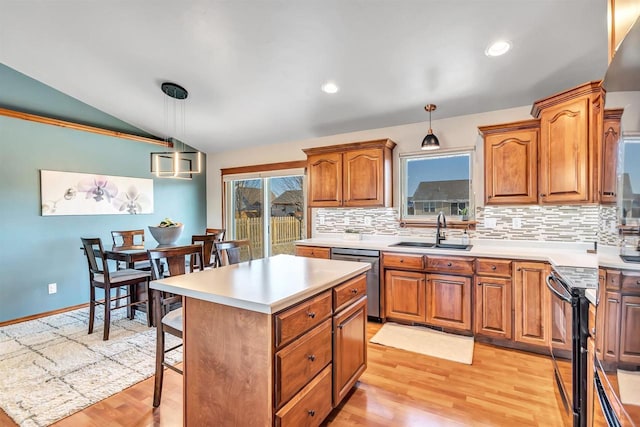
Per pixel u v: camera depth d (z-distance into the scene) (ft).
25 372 8.04
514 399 6.91
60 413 6.47
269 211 16.92
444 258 10.17
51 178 12.73
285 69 10.21
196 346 5.49
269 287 5.44
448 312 10.16
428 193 12.47
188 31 8.88
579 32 7.46
